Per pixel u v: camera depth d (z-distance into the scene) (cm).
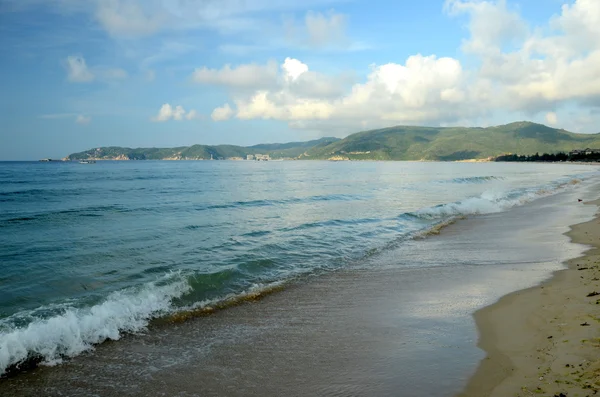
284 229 1891
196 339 709
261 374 575
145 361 626
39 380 570
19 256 1342
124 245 1531
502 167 14538
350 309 857
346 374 566
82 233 1783
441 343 654
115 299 906
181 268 1203
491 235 1702
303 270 1202
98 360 631
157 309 861
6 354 629
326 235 1745
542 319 706
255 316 824
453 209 2497
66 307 874
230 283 1069
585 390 444
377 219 2214
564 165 15838
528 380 495
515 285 962
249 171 10812
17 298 936
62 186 4719
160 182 5712
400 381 535
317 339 698
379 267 1226
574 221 1991
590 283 899
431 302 877
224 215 2391
